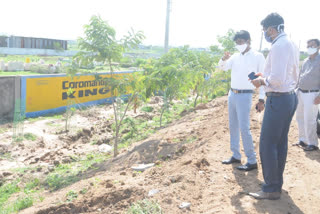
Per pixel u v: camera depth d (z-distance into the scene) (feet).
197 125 29.60
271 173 11.85
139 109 47.65
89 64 26.30
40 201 17.48
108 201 13.51
